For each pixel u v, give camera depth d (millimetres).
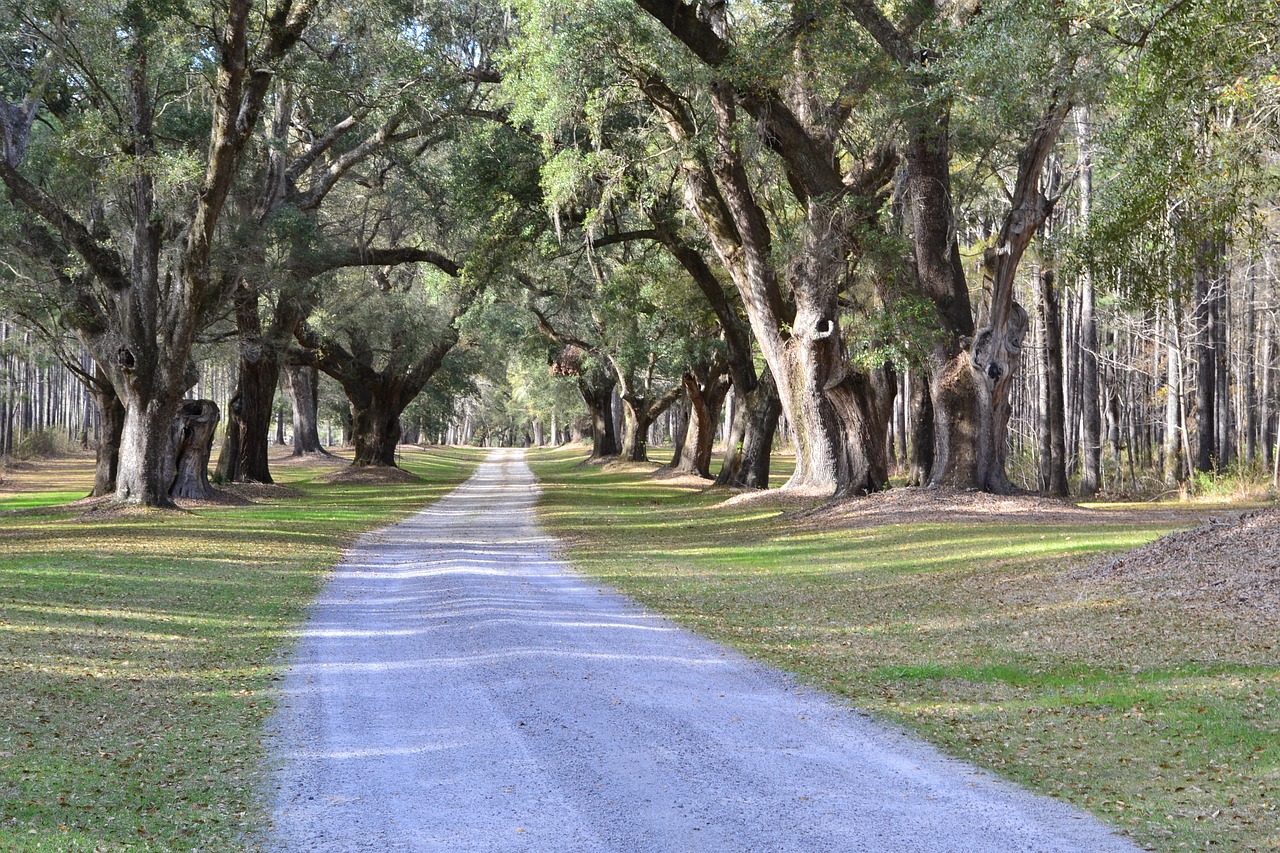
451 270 43719
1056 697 9336
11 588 16297
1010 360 26766
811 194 27969
